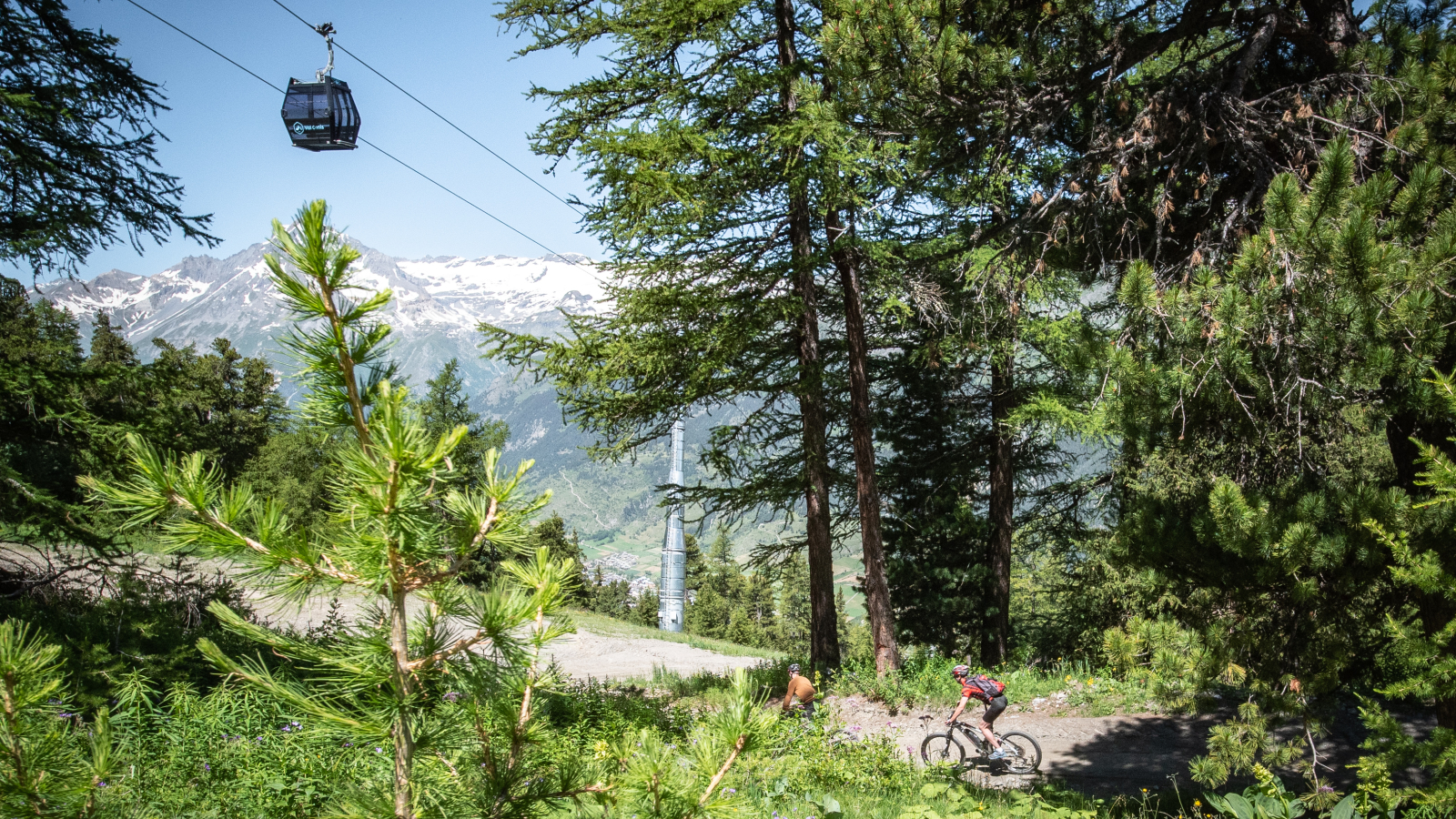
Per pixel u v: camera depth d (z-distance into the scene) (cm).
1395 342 541
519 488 202
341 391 177
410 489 183
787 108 1388
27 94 997
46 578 1078
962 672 1086
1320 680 593
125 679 604
